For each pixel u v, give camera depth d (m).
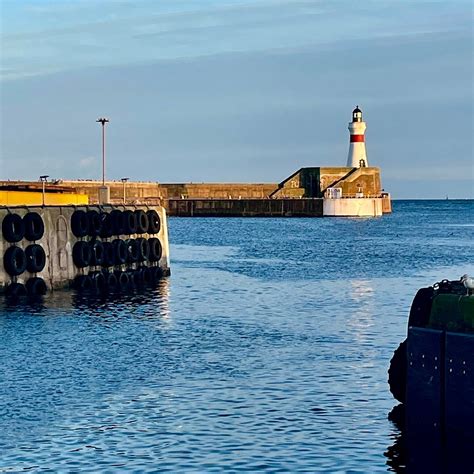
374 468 31.06
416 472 30.25
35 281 78.12
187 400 40.12
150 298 79.25
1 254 75.38
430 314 30.44
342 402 39.59
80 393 41.47
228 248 154.12
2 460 32.25
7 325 61.97
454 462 29.28
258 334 58.53
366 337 57.09
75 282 84.38
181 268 111.56
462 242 171.75
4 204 85.19
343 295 82.00
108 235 90.00
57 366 47.59
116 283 88.44
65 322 63.59
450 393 29.25
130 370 46.56
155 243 96.88
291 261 124.69
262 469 31.16
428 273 105.12
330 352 51.59
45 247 80.31
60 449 33.41
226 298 79.69
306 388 42.25
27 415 37.81
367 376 44.84
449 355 29.25
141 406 39.12
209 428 35.81
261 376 44.97
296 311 70.62
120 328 61.12
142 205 97.94
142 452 33.00
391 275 102.38
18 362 48.66
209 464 31.67
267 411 38.19
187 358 49.84
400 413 37.19
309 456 32.34
